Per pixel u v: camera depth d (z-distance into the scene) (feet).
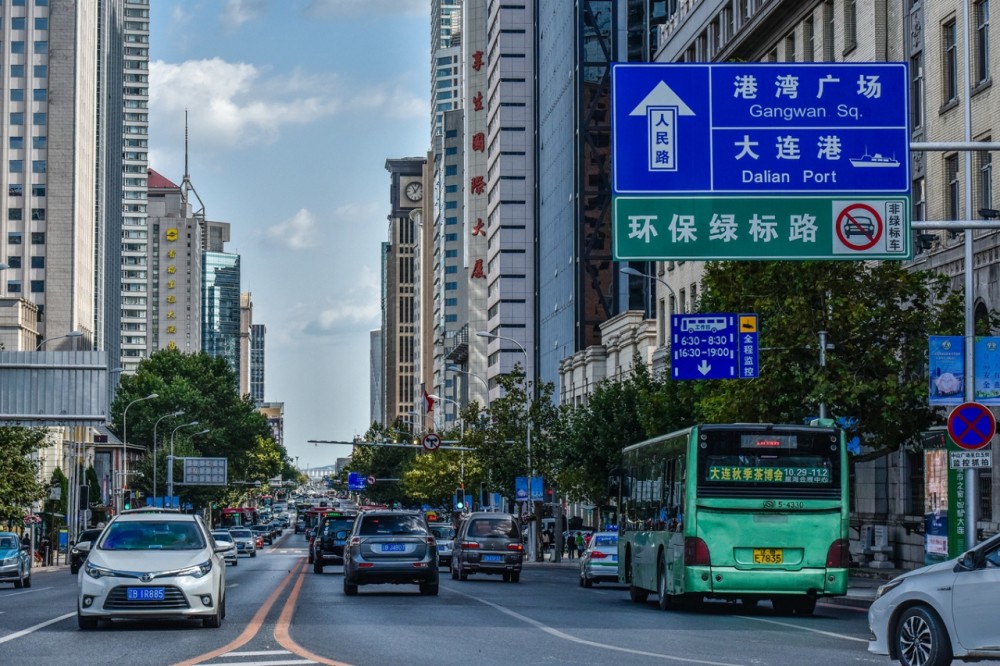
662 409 165.48
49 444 223.51
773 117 78.28
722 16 216.13
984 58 136.46
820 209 77.87
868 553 158.40
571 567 232.94
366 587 128.57
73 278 561.43
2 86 565.94
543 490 267.18
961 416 89.76
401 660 53.16
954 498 106.93
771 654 56.65
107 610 68.64
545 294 436.76
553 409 265.95
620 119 78.13
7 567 142.92
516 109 512.22
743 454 88.43
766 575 87.61
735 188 77.92
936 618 48.03
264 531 450.30
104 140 630.74
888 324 122.62
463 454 357.61
